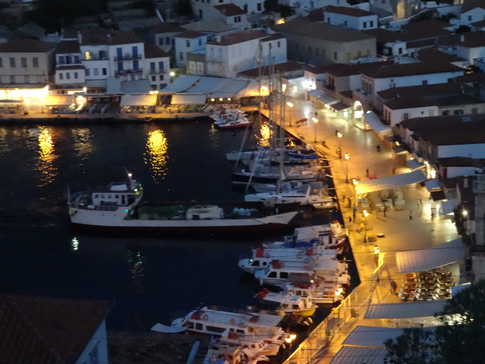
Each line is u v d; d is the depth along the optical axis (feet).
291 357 280.31
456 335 175.63
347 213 416.87
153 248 400.06
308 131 564.30
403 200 413.80
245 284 352.90
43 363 139.95
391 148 513.04
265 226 411.54
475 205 308.81
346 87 614.34
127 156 538.47
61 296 349.20
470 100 526.98
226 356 269.85
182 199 456.04
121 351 184.96
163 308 334.24
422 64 584.81
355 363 235.20
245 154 510.58
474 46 634.84
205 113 630.33
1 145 573.74
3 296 150.00
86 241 408.67
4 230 422.41
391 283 329.11
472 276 302.45
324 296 323.78
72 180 494.59
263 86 649.61
